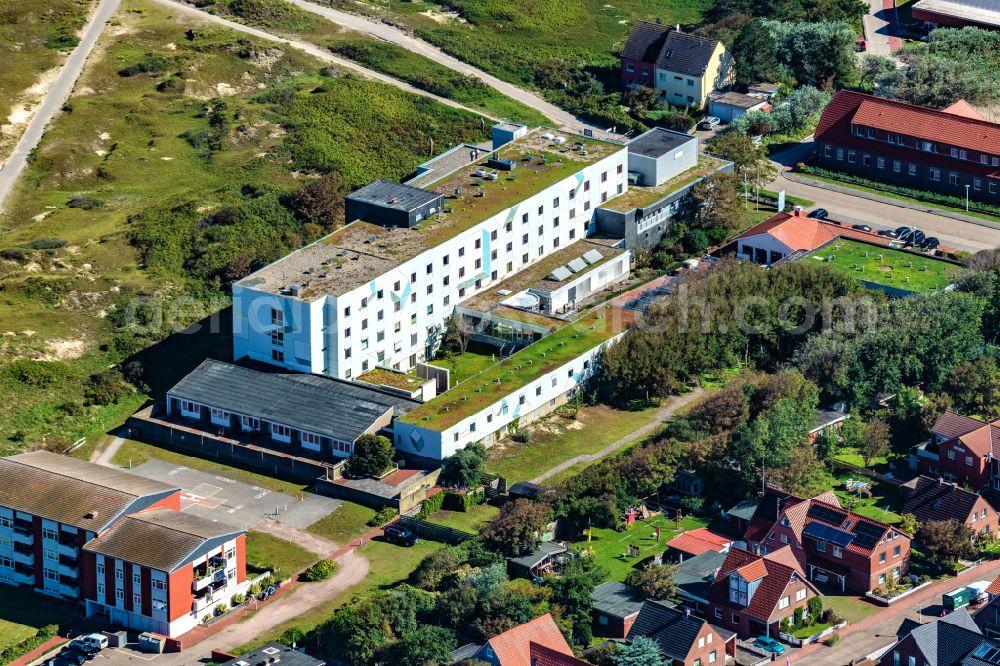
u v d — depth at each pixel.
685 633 183.12
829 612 195.38
